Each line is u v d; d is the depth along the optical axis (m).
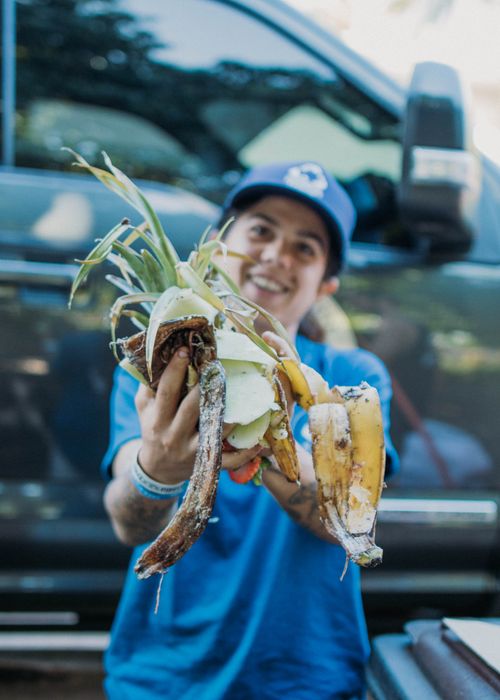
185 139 2.66
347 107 2.73
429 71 2.42
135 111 2.63
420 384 2.55
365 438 1.12
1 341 2.36
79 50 2.59
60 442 2.39
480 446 2.58
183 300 1.07
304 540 1.51
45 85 2.57
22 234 2.36
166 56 2.66
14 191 2.41
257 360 1.09
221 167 2.67
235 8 2.69
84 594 2.48
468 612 2.70
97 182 2.50
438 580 2.62
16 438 2.37
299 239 1.60
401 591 2.60
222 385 1.05
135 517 1.36
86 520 2.42
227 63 2.69
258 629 1.47
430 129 2.37
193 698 1.47
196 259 1.19
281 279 1.58
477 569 2.63
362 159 2.72
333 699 1.46
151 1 2.64
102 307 2.38
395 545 2.55
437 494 2.56
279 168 1.62
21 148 2.52
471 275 2.60
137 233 1.21
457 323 2.58
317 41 2.74
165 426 1.13
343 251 1.67
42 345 2.37
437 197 2.38
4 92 2.52
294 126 2.72
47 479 2.39
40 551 2.42
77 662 2.82
